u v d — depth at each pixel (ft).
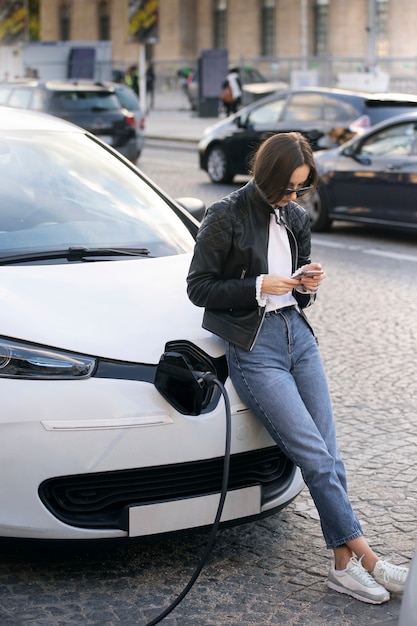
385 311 30.45
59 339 13.26
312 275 13.05
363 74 110.22
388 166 41.98
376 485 17.61
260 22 189.47
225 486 13.17
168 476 13.39
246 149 61.16
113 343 13.42
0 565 14.35
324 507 13.47
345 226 48.16
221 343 14.07
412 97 56.85
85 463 12.90
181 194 58.13
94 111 71.61
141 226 17.22
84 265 15.56
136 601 13.52
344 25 175.63
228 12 194.80
